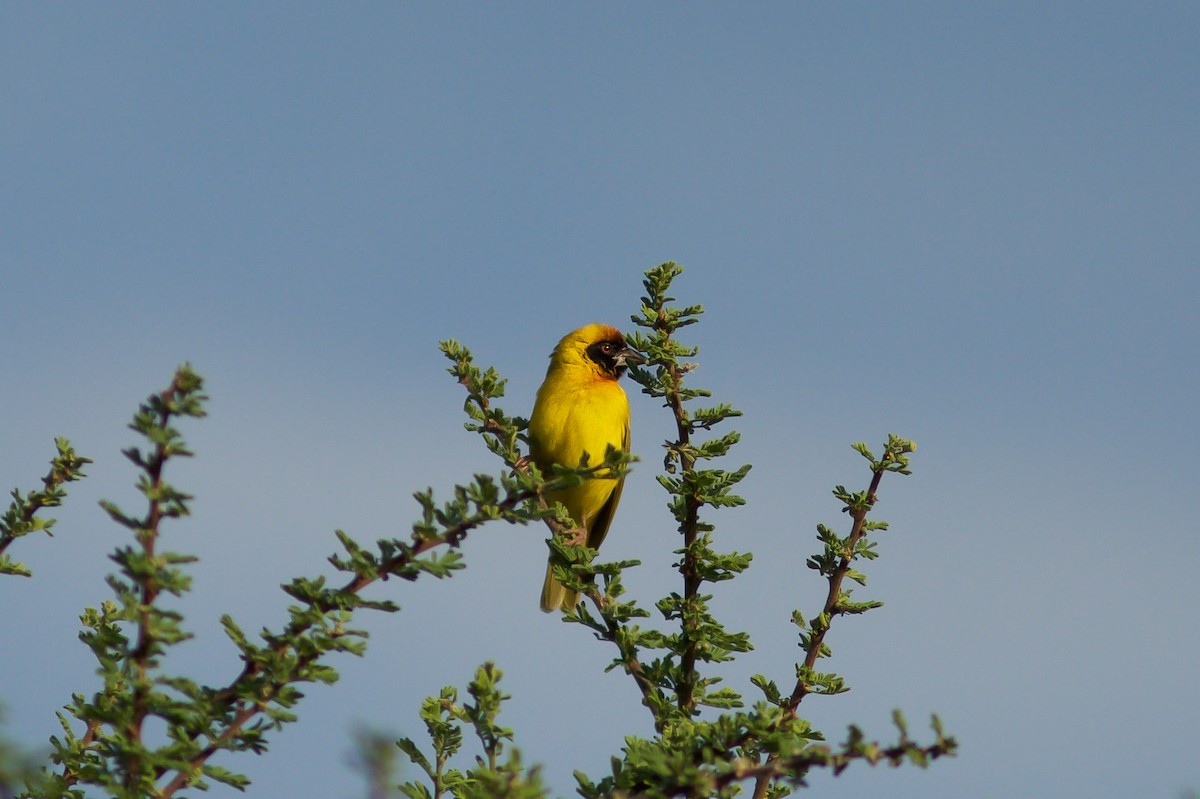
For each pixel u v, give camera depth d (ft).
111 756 19.39
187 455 18.40
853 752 18.54
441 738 25.93
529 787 18.39
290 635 20.36
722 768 20.54
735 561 32.35
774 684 30.68
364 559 20.58
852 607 32.35
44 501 25.31
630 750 21.71
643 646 30.04
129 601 18.66
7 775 17.58
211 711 19.63
